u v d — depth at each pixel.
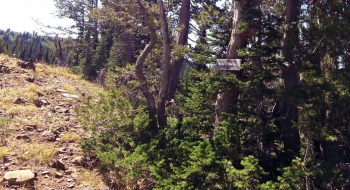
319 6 7.27
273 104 7.99
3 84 11.48
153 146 6.79
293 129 6.89
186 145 6.18
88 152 7.30
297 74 7.31
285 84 7.14
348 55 6.59
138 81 8.46
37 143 7.50
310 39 6.73
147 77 11.02
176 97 13.41
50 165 6.65
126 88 8.76
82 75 18.69
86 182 6.31
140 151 6.85
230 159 6.16
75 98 11.62
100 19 10.38
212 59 7.91
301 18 7.79
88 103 8.16
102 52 22.56
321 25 6.71
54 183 6.09
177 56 10.09
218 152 5.97
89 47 24.25
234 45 7.67
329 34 6.29
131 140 7.60
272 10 8.48
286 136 6.66
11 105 9.52
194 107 8.89
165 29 8.60
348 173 6.41
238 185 5.20
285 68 7.14
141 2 9.55
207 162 5.47
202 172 5.56
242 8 7.55
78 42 26.62
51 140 7.79
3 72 12.77
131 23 10.30
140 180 6.70
